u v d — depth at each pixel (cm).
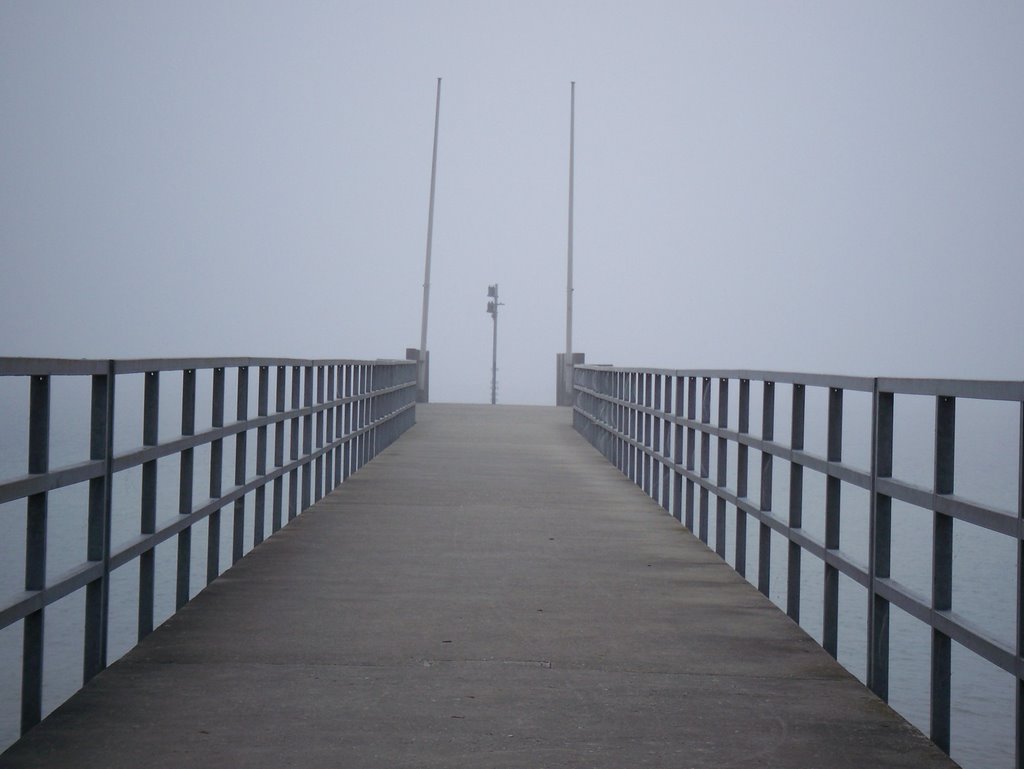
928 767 512
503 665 675
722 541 1090
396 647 714
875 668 627
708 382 1190
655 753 525
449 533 1201
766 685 641
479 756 516
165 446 739
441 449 2270
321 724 558
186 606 824
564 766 505
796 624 794
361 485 1623
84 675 631
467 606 842
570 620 800
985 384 484
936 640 541
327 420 1528
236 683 627
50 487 543
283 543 1116
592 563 1036
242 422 984
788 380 834
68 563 1867
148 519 724
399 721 564
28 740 529
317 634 745
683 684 641
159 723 556
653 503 1478
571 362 4059
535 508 1413
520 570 995
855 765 514
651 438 1595
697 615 821
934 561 541
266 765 500
